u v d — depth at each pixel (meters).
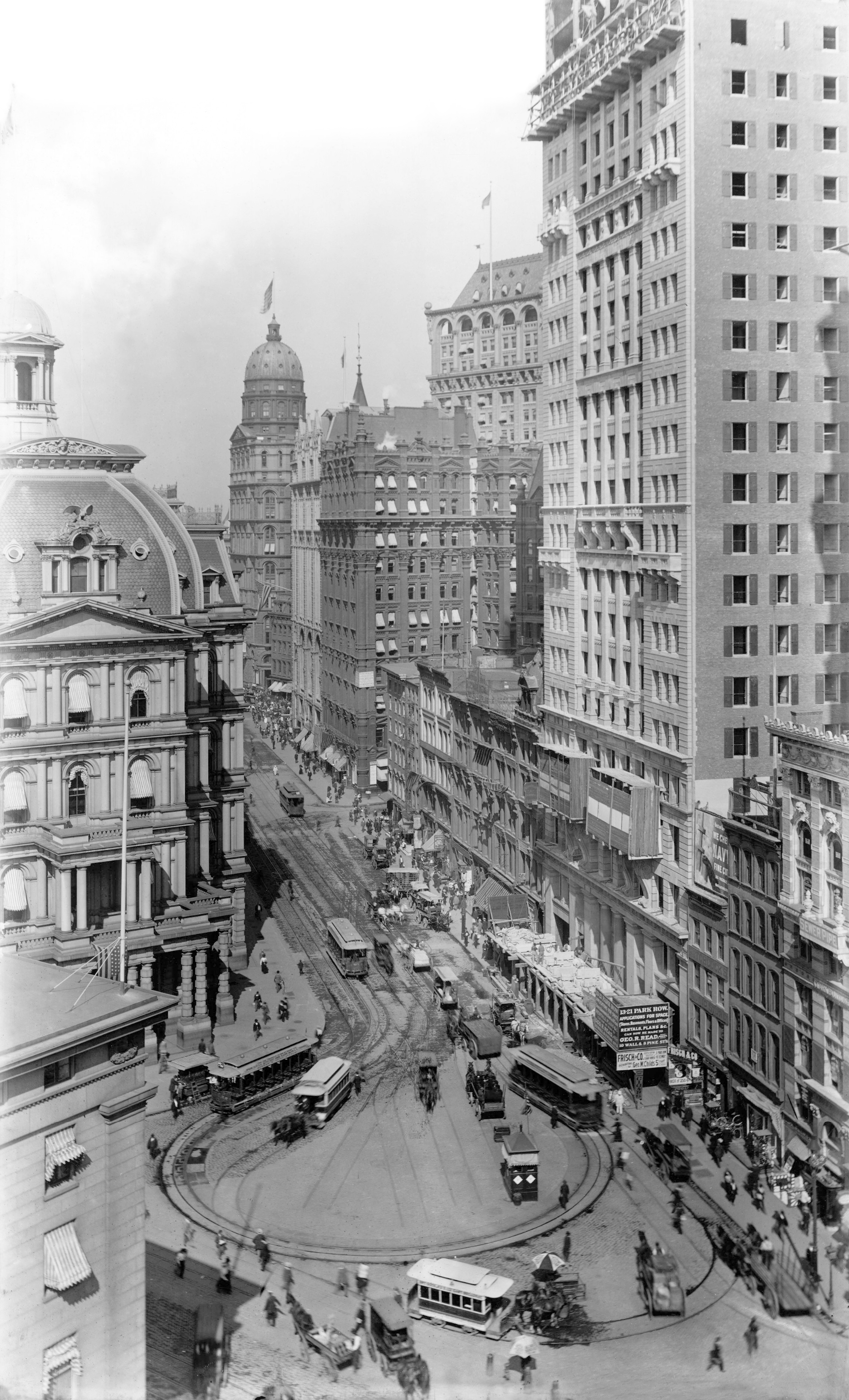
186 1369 52.97
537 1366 53.72
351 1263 62.66
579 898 104.12
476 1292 56.88
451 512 181.25
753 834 75.38
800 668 88.31
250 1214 67.94
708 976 82.00
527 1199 68.88
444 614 182.75
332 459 187.38
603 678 103.06
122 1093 47.16
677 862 87.56
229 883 106.44
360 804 169.00
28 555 90.00
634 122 93.06
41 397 106.00
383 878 134.38
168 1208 68.75
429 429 185.75
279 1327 56.91
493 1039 85.81
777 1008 72.81
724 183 84.00
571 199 106.31
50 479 93.44
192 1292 59.88
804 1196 67.81
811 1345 54.91
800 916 68.44
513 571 183.50
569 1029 91.38
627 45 90.38
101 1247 46.72
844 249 76.62
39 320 106.12
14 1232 43.44
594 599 104.25
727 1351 54.59
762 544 86.81
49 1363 44.72
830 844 67.31
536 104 111.44
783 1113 71.44
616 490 99.69
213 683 104.31
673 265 86.06
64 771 90.75
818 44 85.12
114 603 92.31
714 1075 80.62
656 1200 68.62
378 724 178.62
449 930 117.88
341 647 186.12
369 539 174.88
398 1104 81.44
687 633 86.00
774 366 86.00
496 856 126.12
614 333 98.75
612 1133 77.06
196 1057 84.50
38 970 51.84
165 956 93.56
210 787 105.06
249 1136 78.00
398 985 103.50
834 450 87.69
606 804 94.44
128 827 90.81
